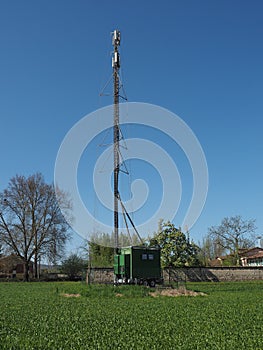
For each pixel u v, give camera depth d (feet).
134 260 132.57
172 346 43.45
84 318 64.23
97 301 94.43
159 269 136.67
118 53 149.18
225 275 191.31
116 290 112.98
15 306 83.41
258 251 290.76
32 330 53.01
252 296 107.65
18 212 218.59
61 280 238.07
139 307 80.28
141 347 42.75
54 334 50.29
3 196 217.56
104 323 58.95
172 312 71.51
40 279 230.27
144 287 118.83
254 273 195.00
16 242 217.77
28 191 218.79
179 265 203.31
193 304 85.81
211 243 312.29
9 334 50.21
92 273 168.55
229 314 68.59
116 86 145.59
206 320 61.67
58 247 219.61
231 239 256.32
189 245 210.18
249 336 48.60
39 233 220.02
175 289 118.42
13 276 283.79
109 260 188.96
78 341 45.78
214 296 108.37
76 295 111.24
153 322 59.88
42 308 79.20
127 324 58.13
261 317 64.95
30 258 222.89
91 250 193.57
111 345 43.88
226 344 44.01
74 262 245.24
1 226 218.38
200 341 45.80
